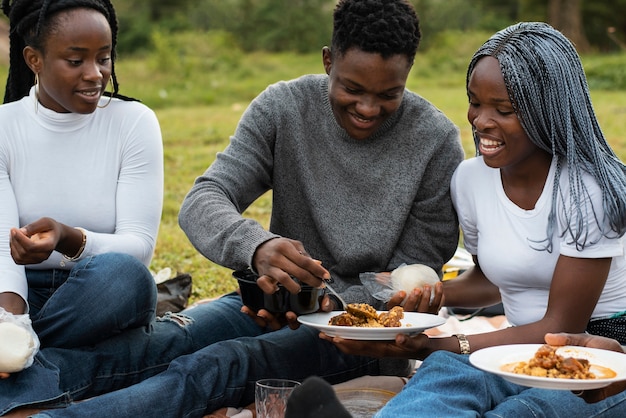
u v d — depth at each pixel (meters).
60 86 3.11
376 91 3.01
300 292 2.87
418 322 2.84
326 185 3.27
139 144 3.29
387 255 3.26
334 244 3.22
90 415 2.56
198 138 10.15
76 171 3.23
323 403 2.20
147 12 20.47
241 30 19.77
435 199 3.28
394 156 3.28
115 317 2.98
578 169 2.83
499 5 20.81
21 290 3.03
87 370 2.95
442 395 2.46
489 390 2.60
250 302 2.96
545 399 2.60
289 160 3.30
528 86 2.79
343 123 3.17
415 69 16.75
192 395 2.77
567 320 2.82
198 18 20.23
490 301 3.32
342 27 3.01
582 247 2.79
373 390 3.00
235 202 3.23
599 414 2.69
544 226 2.90
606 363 2.46
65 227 2.98
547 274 2.93
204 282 4.96
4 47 16.19
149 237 3.26
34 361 2.83
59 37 3.07
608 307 2.94
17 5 3.18
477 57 2.92
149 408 2.65
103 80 3.17
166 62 15.93
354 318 2.81
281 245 2.76
